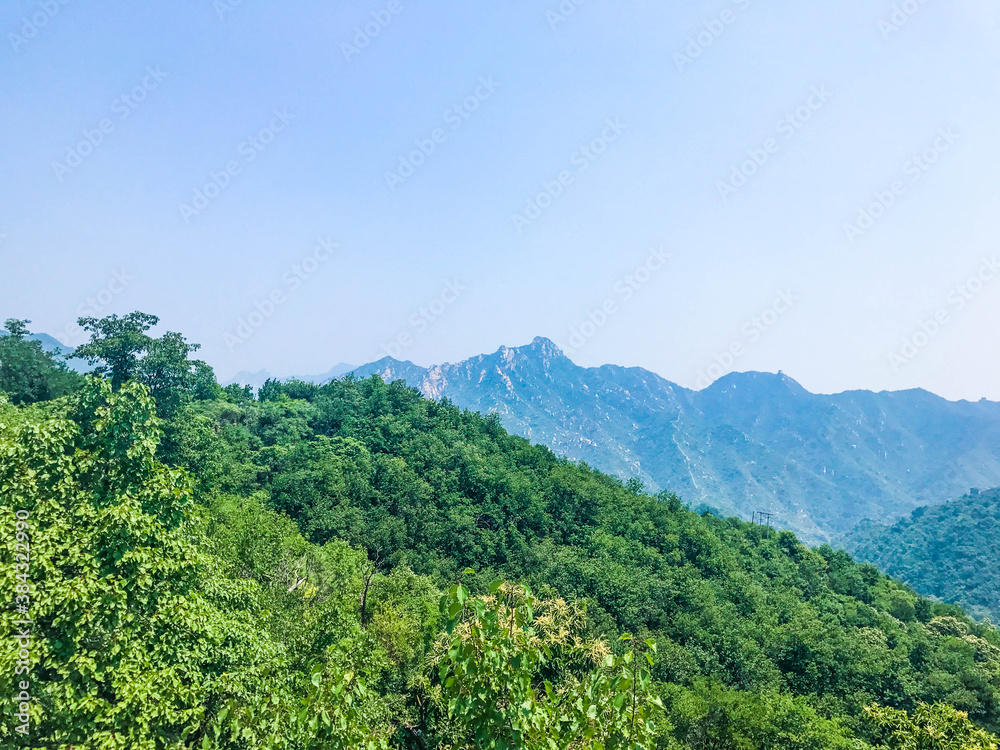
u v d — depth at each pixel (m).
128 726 13.43
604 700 7.52
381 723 20.12
